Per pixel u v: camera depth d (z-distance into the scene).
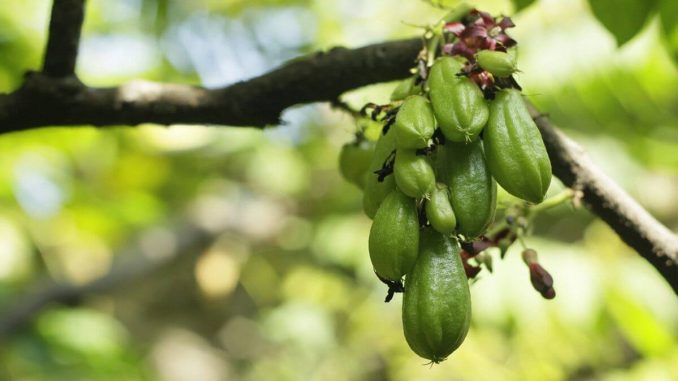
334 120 7.43
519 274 5.06
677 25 2.77
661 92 5.27
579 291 5.07
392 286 1.80
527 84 5.07
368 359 7.97
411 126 1.71
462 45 1.89
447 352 1.75
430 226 1.78
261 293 8.23
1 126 2.39
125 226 6.71
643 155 6.08
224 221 7.19
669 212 7.54
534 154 1.75
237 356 8.73
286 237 7.43
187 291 8.62
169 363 8.19
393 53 2.37
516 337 6.12
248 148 7.16
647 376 5.00
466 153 1.78
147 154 7.03
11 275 6.12
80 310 5.57
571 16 5.16
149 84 2.42
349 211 6.93
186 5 6.59
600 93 5.11
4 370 5.18
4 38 4.93
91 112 2.38
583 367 7.05
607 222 2.29
